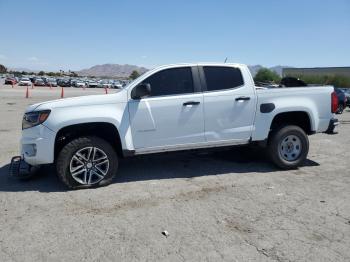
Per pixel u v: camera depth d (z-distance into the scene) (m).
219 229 4.04
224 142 6.07
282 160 6.42
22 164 5.89
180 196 5.12
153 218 4.35
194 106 5.82
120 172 6.38
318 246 3.64
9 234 3.94
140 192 5.29
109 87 71.25
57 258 3.44
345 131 11.76
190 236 3.87
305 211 4.55
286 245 3.67
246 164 6.89
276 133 6.36
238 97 6.05
